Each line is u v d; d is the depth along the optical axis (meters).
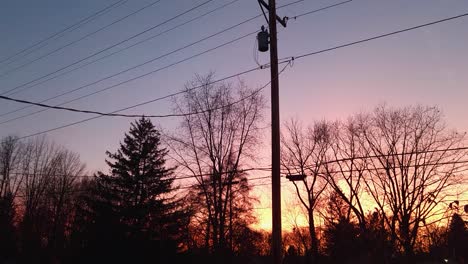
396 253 44.38
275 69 14.84
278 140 14.08
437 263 47.66
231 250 42.44
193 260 43.38
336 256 54.28
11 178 67.06
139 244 41.72
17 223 70.44
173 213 44.03
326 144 47.56
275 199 13.59
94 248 41.75
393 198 42.03
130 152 46.03
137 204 43.72
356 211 44.88
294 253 64.19
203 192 41.56
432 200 39.75
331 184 46.69
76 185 69.19
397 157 42.53
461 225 38.41
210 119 41.47
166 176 45.97
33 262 64.00
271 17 15.38
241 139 41.84
